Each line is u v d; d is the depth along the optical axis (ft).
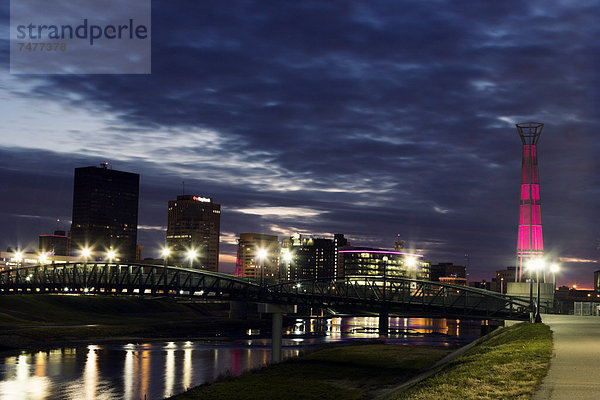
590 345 130.41
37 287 485.56
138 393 237.66
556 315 315.78
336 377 209.67
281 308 353.72
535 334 168.55
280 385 189.78
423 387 96.53
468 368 111.55
